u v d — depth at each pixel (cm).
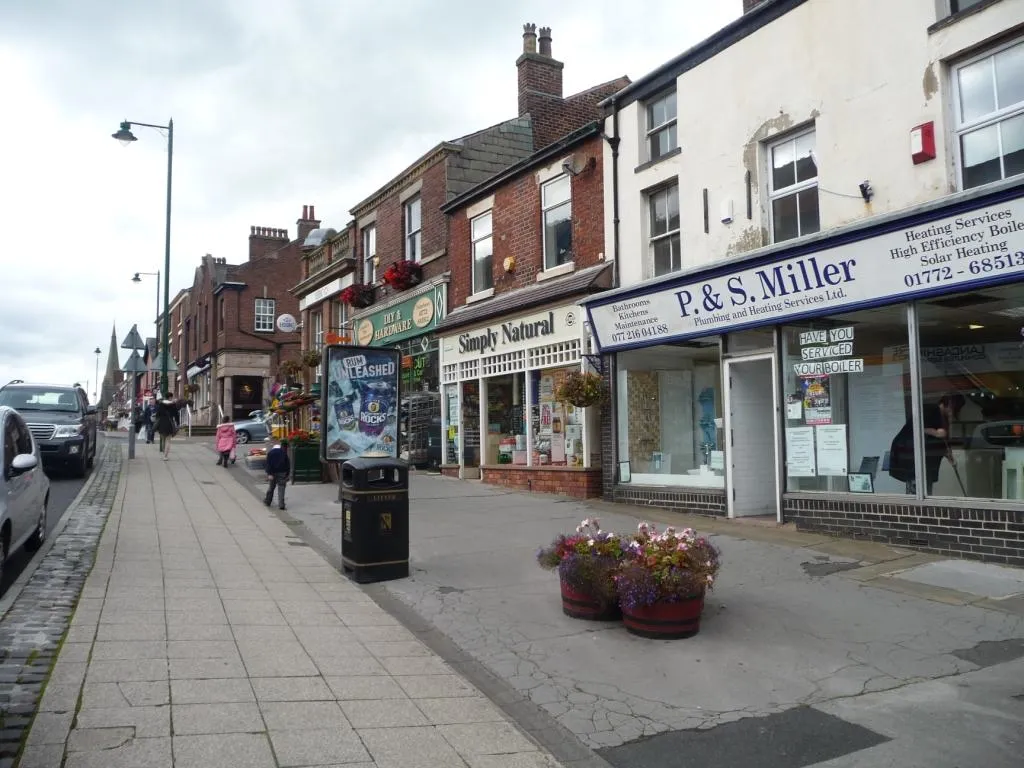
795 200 1050
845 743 442
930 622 635
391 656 589
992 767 408
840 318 982
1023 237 761
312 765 401
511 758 428
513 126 1934
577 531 721
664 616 618
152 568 816
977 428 852
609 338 1283
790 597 714
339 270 2397
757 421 1141
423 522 1143
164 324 2259
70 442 1553
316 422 1823
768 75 1071
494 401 1638
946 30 870
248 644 590
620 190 1316
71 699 462
